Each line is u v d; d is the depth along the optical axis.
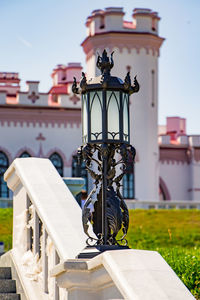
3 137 56.53
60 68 67.19
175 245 22.81
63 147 57.25
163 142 64.69
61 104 57.53
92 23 57.81
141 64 57.41
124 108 6.99
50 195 9.07
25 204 9.91
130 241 23.05
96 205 7.17
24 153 56.78
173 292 5.89
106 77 6.84
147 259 6.30
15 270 9.81
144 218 28.14
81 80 6.97
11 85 67.06
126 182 56.66
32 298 8.85
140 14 57.50
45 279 8.74
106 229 6.82
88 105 6.95
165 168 64.56
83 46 59.44
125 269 6.11
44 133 57.09
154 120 57.94
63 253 7.70
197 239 23.44
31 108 56.97
